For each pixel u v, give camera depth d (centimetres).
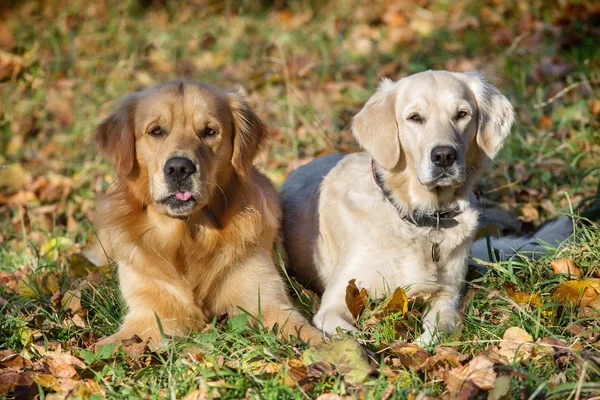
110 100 1184
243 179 580
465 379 412
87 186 933
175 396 418
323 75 1186
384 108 592
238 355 477
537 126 929
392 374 439
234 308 583
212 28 1551
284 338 517
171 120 548
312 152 926
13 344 531
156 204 535
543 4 1351
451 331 518
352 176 623
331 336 493
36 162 1034
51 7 1662
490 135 588
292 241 677
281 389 414
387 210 584
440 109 562
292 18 1612
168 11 1681
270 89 1159
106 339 527
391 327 507
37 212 866
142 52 1398
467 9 1505
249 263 580
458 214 584
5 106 1186
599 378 423
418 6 1574
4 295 621
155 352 498
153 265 568
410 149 570
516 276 573
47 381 456
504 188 798
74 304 583
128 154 561
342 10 1608
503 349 464
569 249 586
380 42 1388
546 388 407
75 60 1350
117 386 450
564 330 488
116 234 581
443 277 584
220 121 563
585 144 844
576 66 1114
